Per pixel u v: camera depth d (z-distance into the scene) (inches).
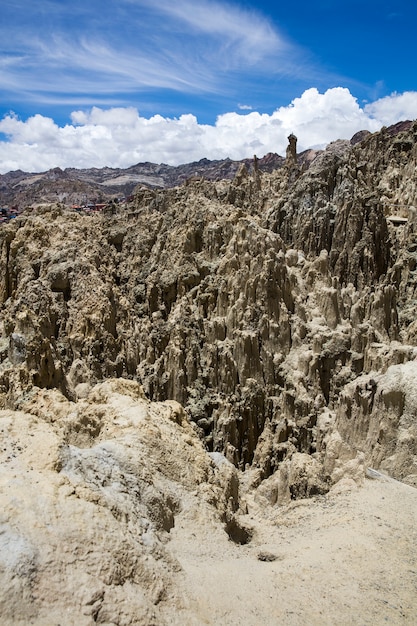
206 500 792.9
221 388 1610.5
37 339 1238.3
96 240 2004.2
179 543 678.5
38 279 1707.7
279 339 1701.5
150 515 666.8
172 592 535.2
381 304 1787.6
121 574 496.4
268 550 770.8
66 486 551.8
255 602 597.9
